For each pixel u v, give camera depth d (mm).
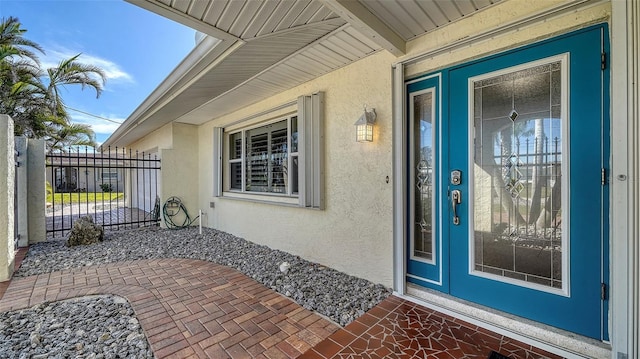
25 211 5008
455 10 2260
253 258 4203
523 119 2207
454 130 2570
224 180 6250
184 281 3314
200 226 6086
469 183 2479
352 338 2141
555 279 2064
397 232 2879
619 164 1697
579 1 1851
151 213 8125
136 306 2676
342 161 3518
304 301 2760
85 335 2229
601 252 1874
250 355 1960
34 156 5332
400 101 2848
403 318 2412
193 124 7133
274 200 4789
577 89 1957
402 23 2436
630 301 1650
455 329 2238
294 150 4480
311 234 4016
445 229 2633
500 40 2266
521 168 2223
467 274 2490
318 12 2312
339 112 3547
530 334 2086
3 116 3496
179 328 2297
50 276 3492
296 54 3113
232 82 3947
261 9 2252
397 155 2881
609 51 1832
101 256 4383
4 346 2086
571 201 1987
